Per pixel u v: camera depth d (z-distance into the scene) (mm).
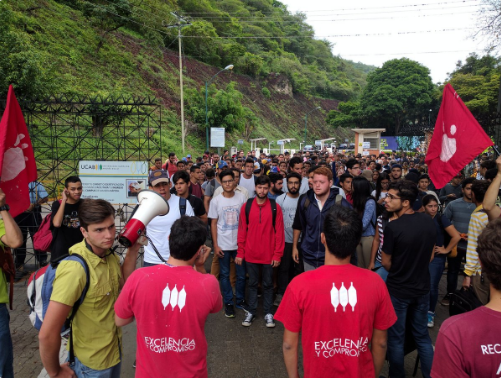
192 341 1956
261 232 4379
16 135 3113
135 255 2443
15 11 24500
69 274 2068
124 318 2020
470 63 40500
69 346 2201
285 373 3510
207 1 65625
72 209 4047
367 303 1917
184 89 36219
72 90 17703
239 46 56062
